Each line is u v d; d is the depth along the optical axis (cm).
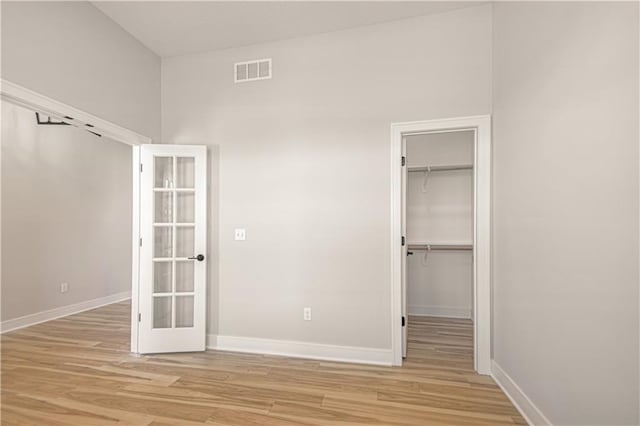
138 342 293
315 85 288
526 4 191
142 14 259
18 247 373
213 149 312
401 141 272
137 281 297
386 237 268
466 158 399
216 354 290
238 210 304
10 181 366
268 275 295
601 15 127
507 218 219
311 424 184
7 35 190
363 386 229
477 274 250
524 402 192
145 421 188
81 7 239
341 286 277
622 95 118
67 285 429
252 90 304
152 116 313
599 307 130
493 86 246
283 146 295
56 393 219
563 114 153
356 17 265
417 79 264
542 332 173
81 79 239
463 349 298
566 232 151
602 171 128
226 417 192
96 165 479
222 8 252
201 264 302
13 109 371
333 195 281
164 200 310
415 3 248
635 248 113
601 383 129
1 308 355
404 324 281
